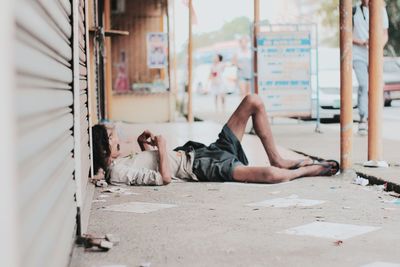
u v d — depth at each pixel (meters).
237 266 3.30
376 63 6.98
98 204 5.25
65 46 3.59
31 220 2.03
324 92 15.55
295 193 5.75
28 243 1.95
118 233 4.11
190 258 3.46
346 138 6.74
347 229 4.18
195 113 22.14
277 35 12.58
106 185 6.14
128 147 9.84
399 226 4.28
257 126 6.77
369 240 3.88
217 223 4.42
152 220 4.55
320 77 15.95
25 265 1.87
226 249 3.66
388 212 4.79
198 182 6.51
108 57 15.87
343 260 3.41
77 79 4.10
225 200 5.42
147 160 6.45
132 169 6.33
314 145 10.05
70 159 3.73
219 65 23.34
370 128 7.07
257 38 12.59
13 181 1.52
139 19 17.47
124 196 5.67
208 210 4.93
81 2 5.46
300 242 3.83
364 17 11.63
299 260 3.42
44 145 2.40
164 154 6.37
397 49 24.55
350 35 6.68
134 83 17.52
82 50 5.38
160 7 17.41
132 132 12.91
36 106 2.18
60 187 3.03
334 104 15.39
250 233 4.08
